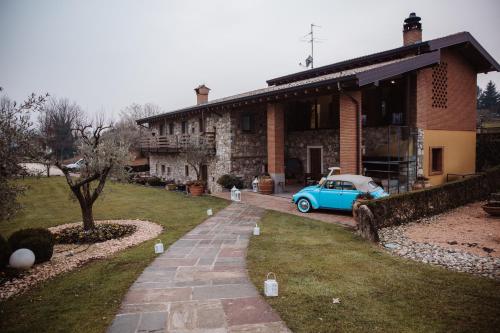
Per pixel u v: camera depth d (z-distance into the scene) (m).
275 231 9.18
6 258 6.46
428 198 11.14
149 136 27.88
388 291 5.07
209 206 13.71
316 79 16.11
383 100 15.68
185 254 7.23
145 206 14.34
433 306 4.55
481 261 6.61
